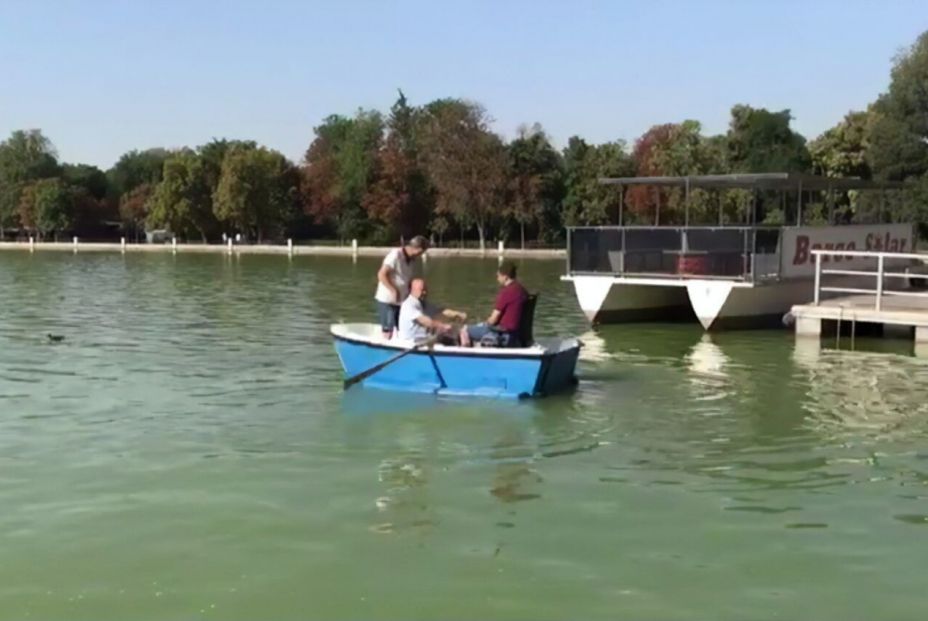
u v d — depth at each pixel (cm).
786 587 654
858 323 1950
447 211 7138
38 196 9088
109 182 10481
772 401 1270
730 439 1062
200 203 8262
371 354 1320
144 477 900
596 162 6662
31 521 778
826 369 1534
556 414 1176
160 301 2753
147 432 1077
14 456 972
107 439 1045
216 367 1514
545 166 7094
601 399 1273
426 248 1386
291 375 1438
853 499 849
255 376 1430
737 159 6006
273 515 793
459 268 4753
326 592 643
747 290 2027
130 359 1598
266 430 1086
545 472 925
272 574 672
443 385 1278
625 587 652
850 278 2334
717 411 1205
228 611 616
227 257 6162
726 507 823
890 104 4706
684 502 837
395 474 912
